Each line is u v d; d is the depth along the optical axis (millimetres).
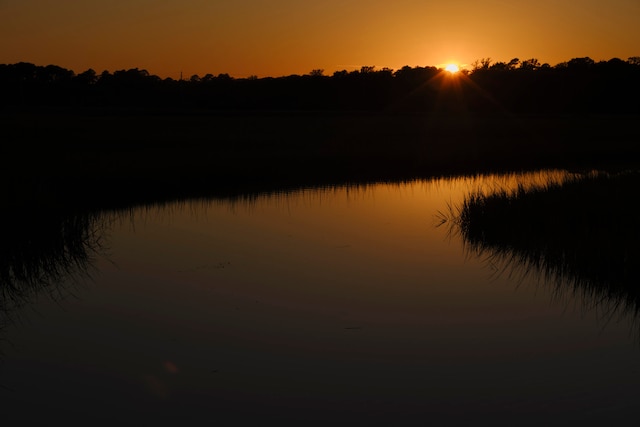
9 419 5203
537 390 5676
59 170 17156
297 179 18859
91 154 21391
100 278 8914
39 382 5820
